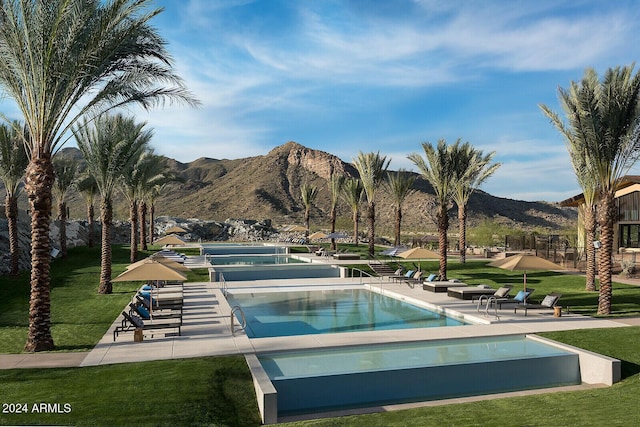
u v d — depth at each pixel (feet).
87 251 122.42
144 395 30.76
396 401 35.73
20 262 90.43
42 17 39.55
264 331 50.93
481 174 109.50
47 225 41.60
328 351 41.09
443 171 84.79
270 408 29.60
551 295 56.75
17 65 40.14
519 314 56.34
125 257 116.47
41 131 41.55
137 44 46.52
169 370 34.86
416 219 351.67
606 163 56.90
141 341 43.06
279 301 69.92
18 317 54.49
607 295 56.65
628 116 55.83
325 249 152.76
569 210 442.50
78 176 118.11
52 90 41.68
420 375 36.32
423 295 70.59
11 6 38.93
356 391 34.91
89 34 41.86
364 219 373.81
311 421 30.04
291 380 33.55
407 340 43.37
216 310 58.23
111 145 68.85
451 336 45.03
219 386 32.65
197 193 474.90
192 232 226.58
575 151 66.28
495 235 175.22
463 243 112.37
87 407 29.04
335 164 480.23
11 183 80.53
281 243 188.55
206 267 97.40
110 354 38.96
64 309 58.49
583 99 55.52
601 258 57.31
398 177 140.26
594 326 49.73
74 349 40.63
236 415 29.84
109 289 70.44
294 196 442.50
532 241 136.36
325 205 422.82
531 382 39.04
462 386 37.37
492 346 43.39
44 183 41.50
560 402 33.12
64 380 33.04
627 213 113.50
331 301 70.23
